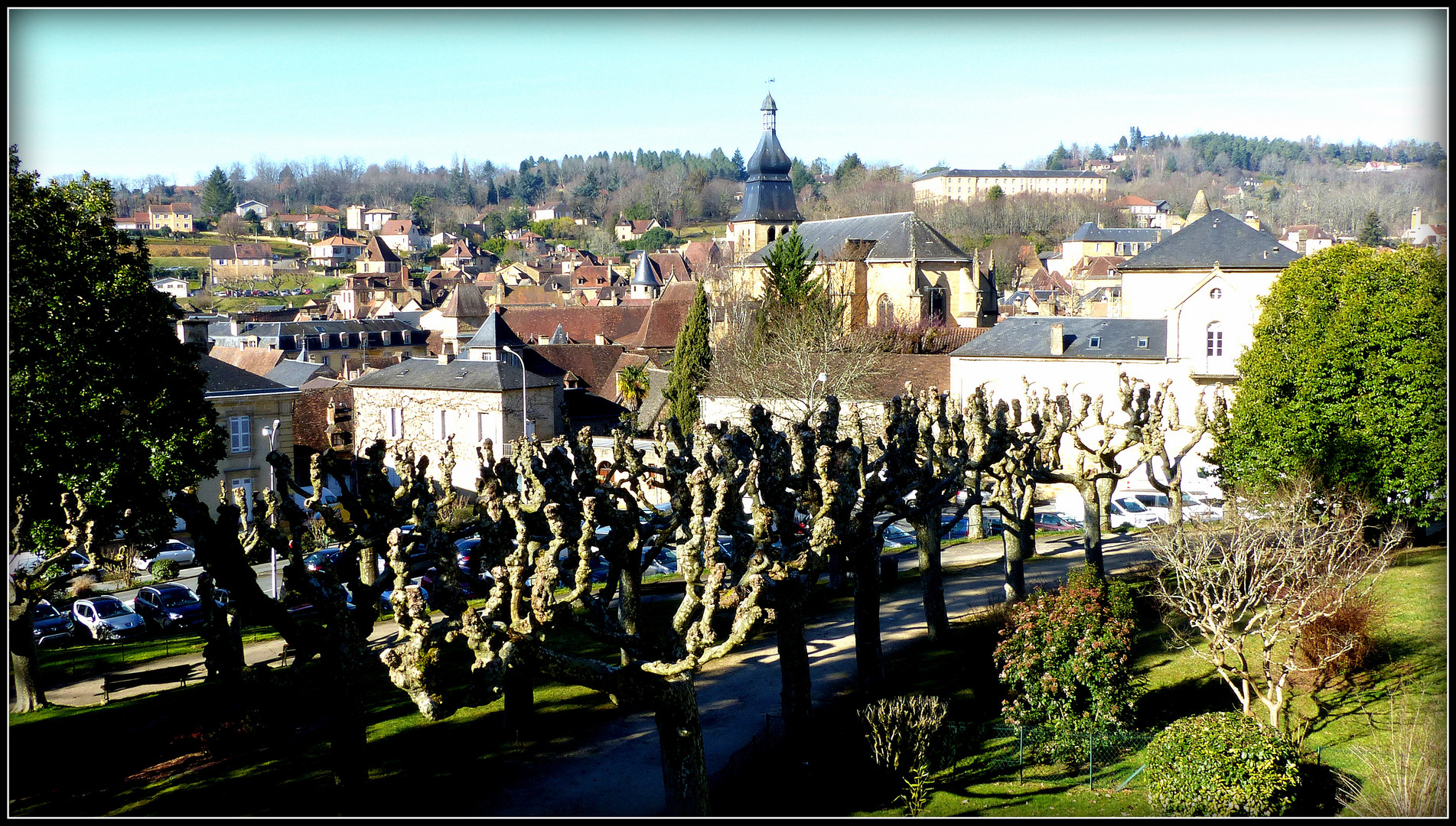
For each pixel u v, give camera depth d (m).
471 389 67.06
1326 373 36.91
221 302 172.12
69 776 21.92
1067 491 61.25
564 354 87.75
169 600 40.16
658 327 103.81
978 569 41.62
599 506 23.22
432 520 19.55
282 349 120.50
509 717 24.45
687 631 19.53
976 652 28.91
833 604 36.62
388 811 20.44
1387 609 29.16
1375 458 35.78
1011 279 175.38
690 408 71.88
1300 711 24.61
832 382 59.88
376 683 28.72
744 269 108.62
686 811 19.55
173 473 31.25
